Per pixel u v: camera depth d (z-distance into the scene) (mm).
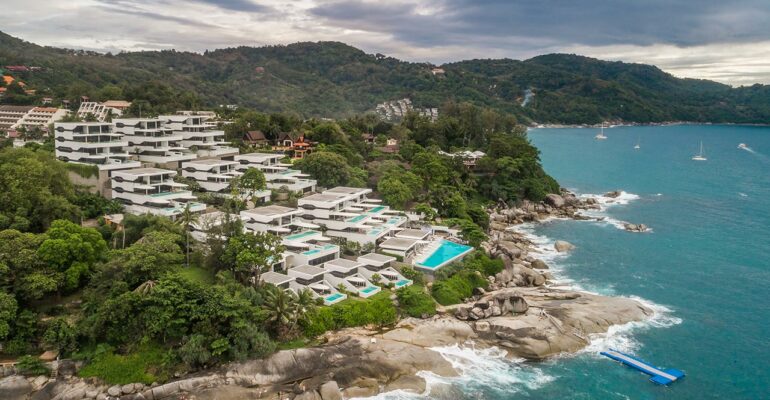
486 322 101312
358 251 126062
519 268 131625
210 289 89000
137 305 84125
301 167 172250
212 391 79000
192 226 120250
